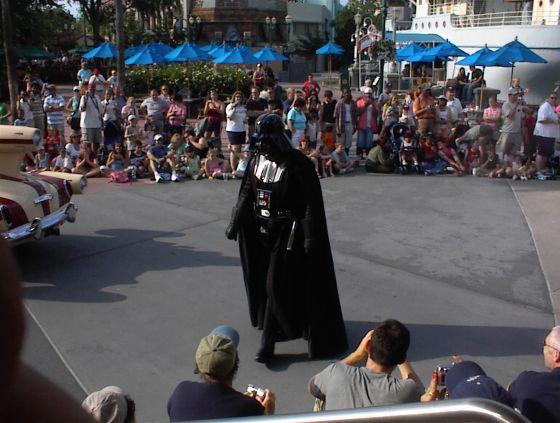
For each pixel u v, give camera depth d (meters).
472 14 31.97
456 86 21.27
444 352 5.46
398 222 9.19
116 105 13.02
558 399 3.25
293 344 5.62
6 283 0.71
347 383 3.55
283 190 5.02
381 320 6.06
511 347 5.57
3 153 6.82
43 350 5.42
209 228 8.87
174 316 6.11
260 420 1.75
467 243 8.30
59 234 7.66
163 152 11.80
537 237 8.54
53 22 50.91
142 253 7.80
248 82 25.34
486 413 1.56
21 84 27.83
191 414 3.25
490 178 11.98
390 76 29.33
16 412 0.72
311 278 5.16
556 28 25.36
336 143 12.81
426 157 12.39
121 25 20.22
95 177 11.84
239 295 6.62
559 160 12.16
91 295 6.54
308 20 59.44
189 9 51.47
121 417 3.20
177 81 25.38
